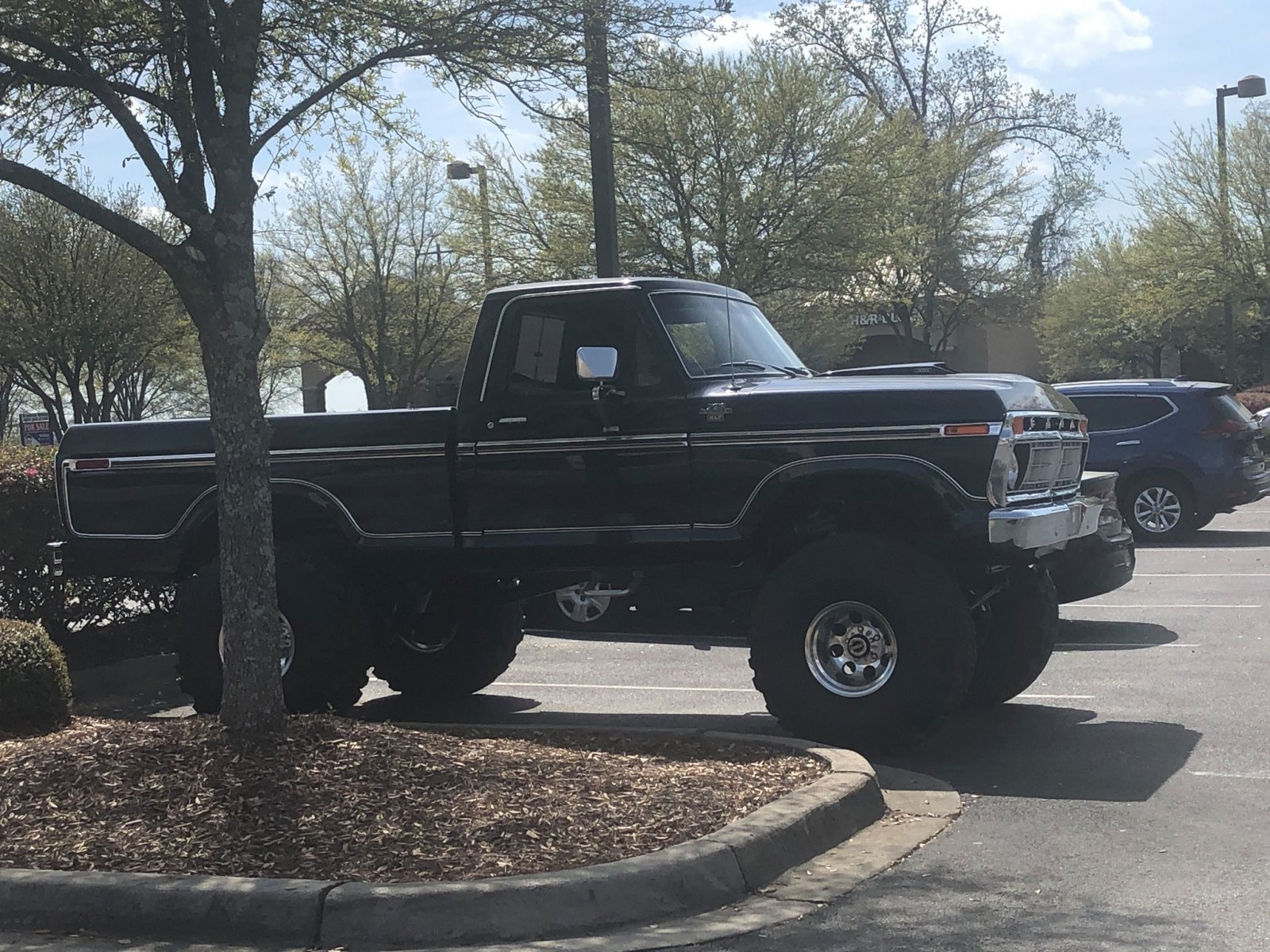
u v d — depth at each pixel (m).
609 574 8.44
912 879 5.32
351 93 8.23
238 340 6.24
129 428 8.77
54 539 10.25
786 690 7.31
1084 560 10.55
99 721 8.26
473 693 9.63
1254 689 8.86
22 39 6.35
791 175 27.80
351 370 40.75
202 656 8.30
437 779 5.96
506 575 8.34
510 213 28.61
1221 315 41.88
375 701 9.64
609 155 13.09
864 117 28.19
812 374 8.55
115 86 6.79
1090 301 46.66
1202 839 5.74
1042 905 4.97
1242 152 34.69
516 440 7.96
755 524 7.51
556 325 7.99
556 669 10.70
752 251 27.27
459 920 4.71
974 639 7.10
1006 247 42.56
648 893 4.93
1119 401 17.62
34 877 5.05
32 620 10.25
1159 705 8.50
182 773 5.98
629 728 7.37
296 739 6.30
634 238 27.34
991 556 7.23
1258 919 4.77
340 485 8.28
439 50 7.34
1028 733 7.84
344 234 38.97
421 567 8.41
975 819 6.16
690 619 11.34
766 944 4.64
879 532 7.77
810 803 5.77
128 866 5.20
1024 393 7.46
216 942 4.79
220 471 6.31
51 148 7.88
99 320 31.58
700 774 6.29
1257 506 22.17
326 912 4.75
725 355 8.10
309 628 8.03
